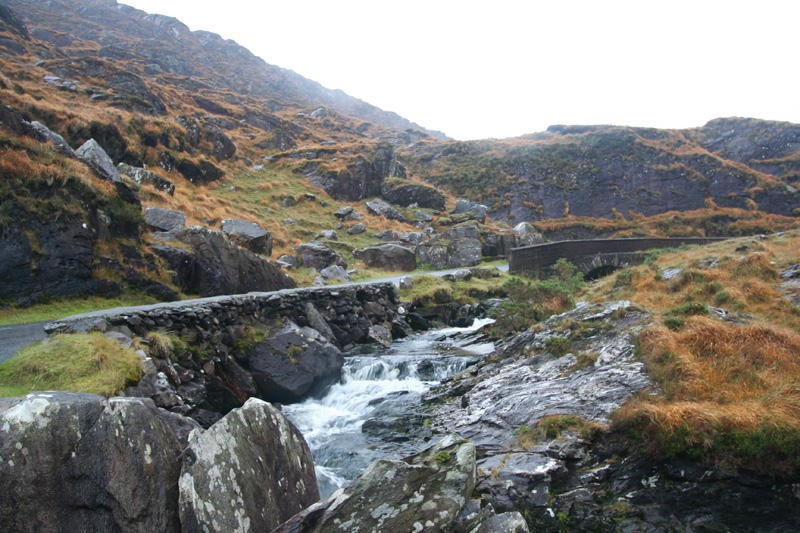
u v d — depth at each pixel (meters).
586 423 6.29
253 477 3.60
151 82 54.28
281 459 3.98
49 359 5.80
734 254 13.32
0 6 47.09
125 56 68.06
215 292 14.68
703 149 72.88
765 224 58.34
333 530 3.21
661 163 68.56
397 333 18.11
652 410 5.72
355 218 38.75
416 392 10.38
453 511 3.46
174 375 7.46
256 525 3.45
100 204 13.20
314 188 43.00
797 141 71.06
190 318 8.91
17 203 11.06
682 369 6.62
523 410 7.26
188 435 3.76
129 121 30.42
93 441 3.11
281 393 10.04
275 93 112.94
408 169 75.12
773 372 6.39
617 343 8.13
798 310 8.89
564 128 86.00
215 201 29.70
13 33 45.88
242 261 16.36
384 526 3.27
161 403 6.50
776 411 5.34
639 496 5.23
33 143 12.91
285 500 3.85
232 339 10.03
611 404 6.55
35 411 2.99
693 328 7.45
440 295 23.11
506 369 9.31
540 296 13.32
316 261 25.52
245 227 21.97
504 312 13.12
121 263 12.88
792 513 4.70
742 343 6.95
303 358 10.80
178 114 43.28
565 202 64.81
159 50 89.12
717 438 5.20
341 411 9.82
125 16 109.56
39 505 2.88
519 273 29.89
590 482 5.50
